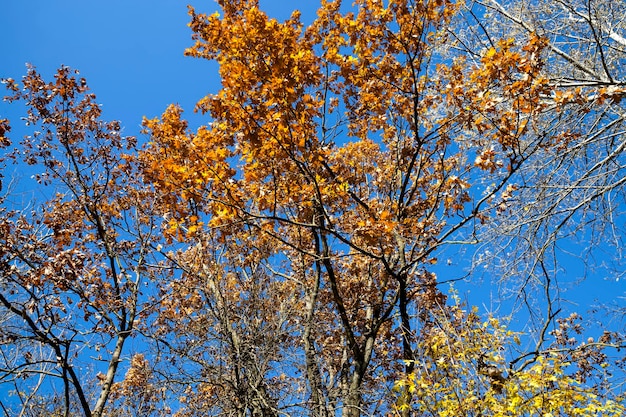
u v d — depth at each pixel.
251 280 7.88
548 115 7.58
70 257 5.60
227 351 7.05
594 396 4.74
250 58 5.53
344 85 6.70
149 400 7.41
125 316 6.96
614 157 7.25
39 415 7.10
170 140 5.81
